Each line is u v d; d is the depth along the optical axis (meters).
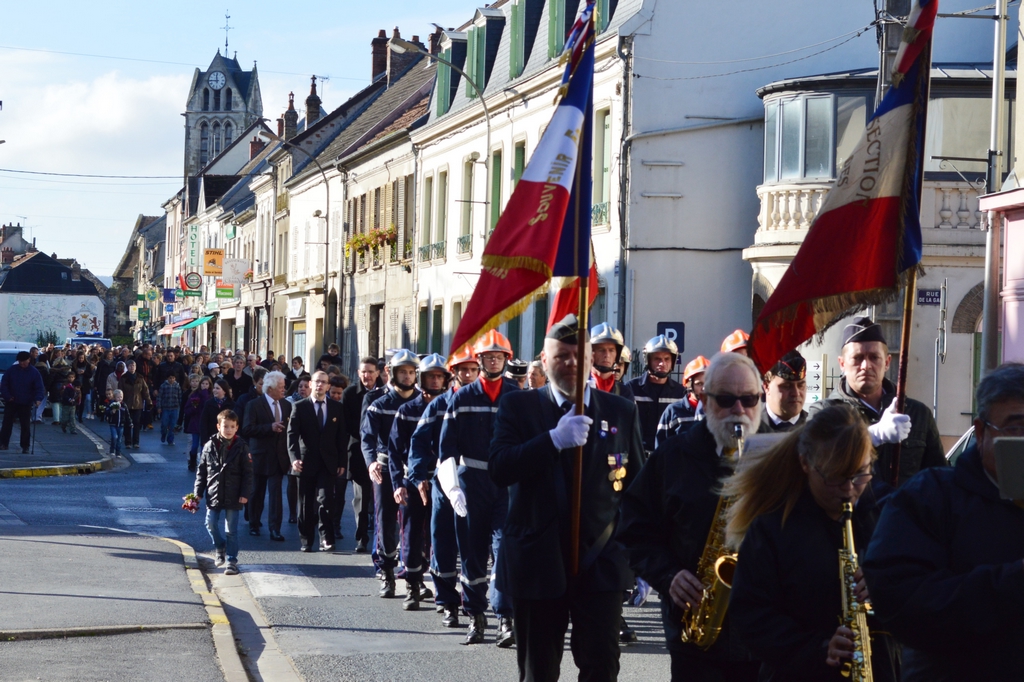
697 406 12.45
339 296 61.75
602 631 7.47
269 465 19.59
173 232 131.62
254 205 87.81
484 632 12.06
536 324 38.62
